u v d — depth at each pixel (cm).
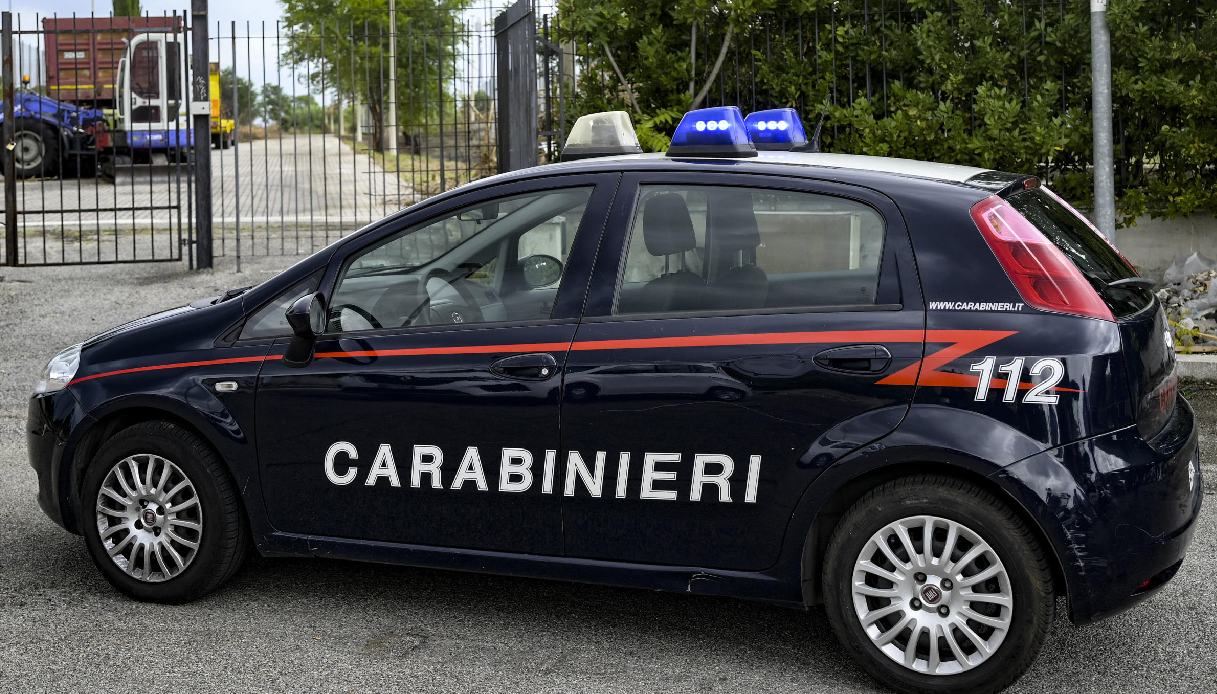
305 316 421
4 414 766
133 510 457
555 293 414
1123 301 380
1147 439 365
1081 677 393
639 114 1062
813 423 377
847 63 1036
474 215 431
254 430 440
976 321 367
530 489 409
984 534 365
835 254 388
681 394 389
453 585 478
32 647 418
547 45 1080
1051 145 951
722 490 388
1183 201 977
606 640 425
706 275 400
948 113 981
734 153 419
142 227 1486
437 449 418
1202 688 384
